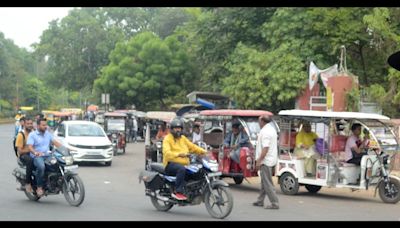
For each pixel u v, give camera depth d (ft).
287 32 91.66
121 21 239.09
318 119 45.70
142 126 132.46
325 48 89.30
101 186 48.96
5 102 301.63
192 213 35.73
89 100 272.10
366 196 46.62
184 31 144.97
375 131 44.96
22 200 39.83
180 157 34.86
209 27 108.68
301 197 45.42
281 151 47.62
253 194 46.80
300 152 46.65
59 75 216.95
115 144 88.28
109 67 160.15
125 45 161.48
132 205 38.37
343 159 45.29
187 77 149.79
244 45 97.30
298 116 46.65
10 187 46.80
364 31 86.63
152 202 36.86
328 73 78.48
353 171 44.75
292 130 48.37
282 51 87.86
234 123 49.88
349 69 90.63
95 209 36.24
